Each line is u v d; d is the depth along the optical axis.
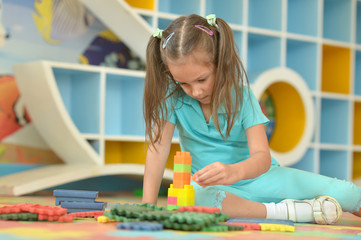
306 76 2.75
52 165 2.34
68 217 0.94
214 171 1.01
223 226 0.88
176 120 1.35
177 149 2.41
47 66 2.05
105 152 2.53
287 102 2.63
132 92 2.50
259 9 2.77
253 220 1.02
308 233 0.92
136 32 2.35
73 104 2.44
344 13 2.88
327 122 2.91
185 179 1.10
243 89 1.28
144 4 2.35
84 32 2.51
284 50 2.59
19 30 2.35
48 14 2.42
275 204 1.17
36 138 2.38
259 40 2.73
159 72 1.26
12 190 1.87
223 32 1.17
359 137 3.04
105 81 2.39
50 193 2.12
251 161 1.14
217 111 1.20
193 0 2.43
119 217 0.92
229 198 1.14
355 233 0.94
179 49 1.11
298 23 2.85
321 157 2.93
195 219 0.84
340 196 1.22
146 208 1.00
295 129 2.57
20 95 2.34
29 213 0.96
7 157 2.31
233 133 1.29
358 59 3.12
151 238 0.75
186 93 1.27
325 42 2.73
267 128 2.68
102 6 2.31
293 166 2.71
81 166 2.12
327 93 2.69
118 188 2.54
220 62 1.15
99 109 2.21
